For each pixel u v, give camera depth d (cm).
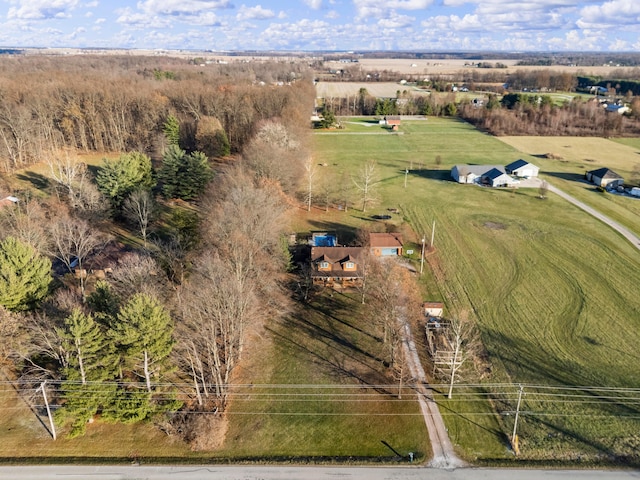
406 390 4600
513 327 5519
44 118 10925
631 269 6794
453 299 6116
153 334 3825
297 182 9456
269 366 4938
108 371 3912
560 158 12938
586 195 9981
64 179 7894
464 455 3878
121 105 11969
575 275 6650
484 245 7619
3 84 11519
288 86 15925
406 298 5528
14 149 10100
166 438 4019
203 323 4394
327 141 15225
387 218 8706
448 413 4322
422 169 12069
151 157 10969
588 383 4656
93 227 7069
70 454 3825
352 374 4819
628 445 3953
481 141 15262
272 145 9075
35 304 4531
